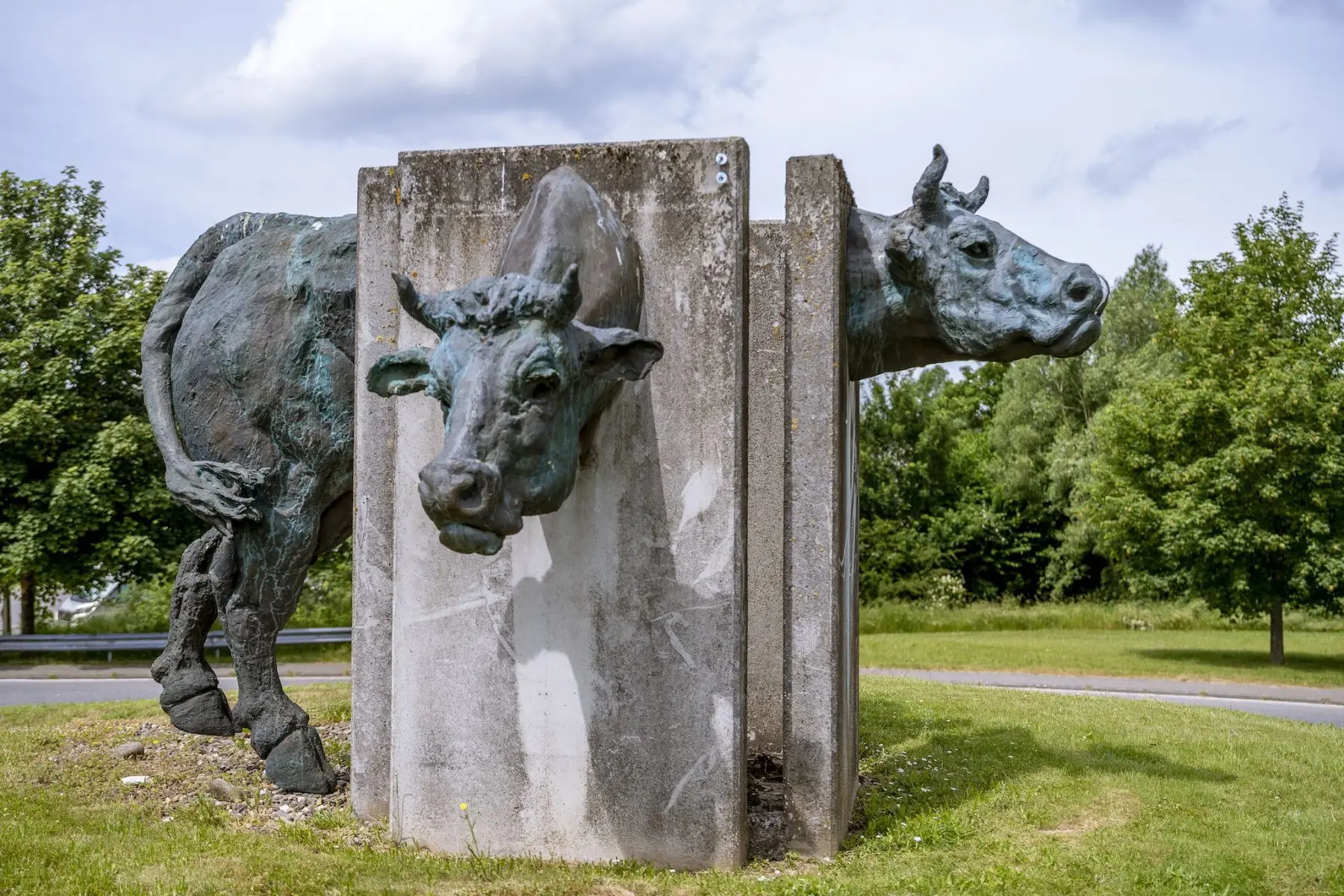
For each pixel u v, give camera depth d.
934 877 5.14
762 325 7.01
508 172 5.75
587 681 5.55
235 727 7.34
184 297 7.20
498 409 4.20
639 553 5.50
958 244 5.93
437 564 5.77
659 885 5.09
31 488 18.89
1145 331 38.16
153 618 20.84
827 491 5.55
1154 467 19.98
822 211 5.58
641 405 5.50
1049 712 9.92
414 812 5.76
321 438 6.75
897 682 12.26
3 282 20.31
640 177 5.53
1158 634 26.23
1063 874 5.20
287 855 5.43
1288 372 18.52
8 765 7.29
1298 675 17.14
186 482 6.63
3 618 26.28
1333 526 18.44
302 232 6.96
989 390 48.47
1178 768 7.46
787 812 5.58
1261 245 20.20
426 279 5.85
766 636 7.24
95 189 21.31
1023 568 38.56
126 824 5.95
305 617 22.14
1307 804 6.56
